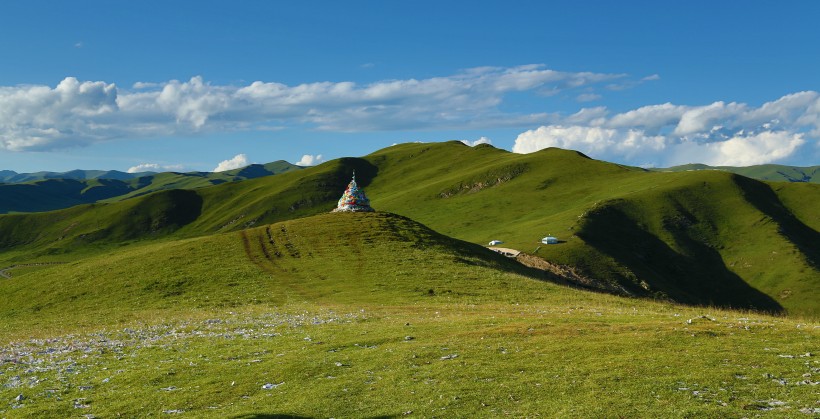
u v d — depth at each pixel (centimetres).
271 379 2505
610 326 3027
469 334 3056
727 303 13175
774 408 1753
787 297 12938
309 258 7488
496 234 17112
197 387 2467
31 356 3391
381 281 6222
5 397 2519
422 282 6084
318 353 2903
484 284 5962
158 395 2398
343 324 3831
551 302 5109
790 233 16562
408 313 4400
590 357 2417
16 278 8194
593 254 13475
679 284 14012
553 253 13400
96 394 2488
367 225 8994
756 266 14562
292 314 4659
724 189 19000
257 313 4838
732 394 1889
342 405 2095
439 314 4222
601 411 1822
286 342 3262
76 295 6562
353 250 7744
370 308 4878
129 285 6688
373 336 3225
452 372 2358
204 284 6462
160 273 7031
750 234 16238
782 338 2556
